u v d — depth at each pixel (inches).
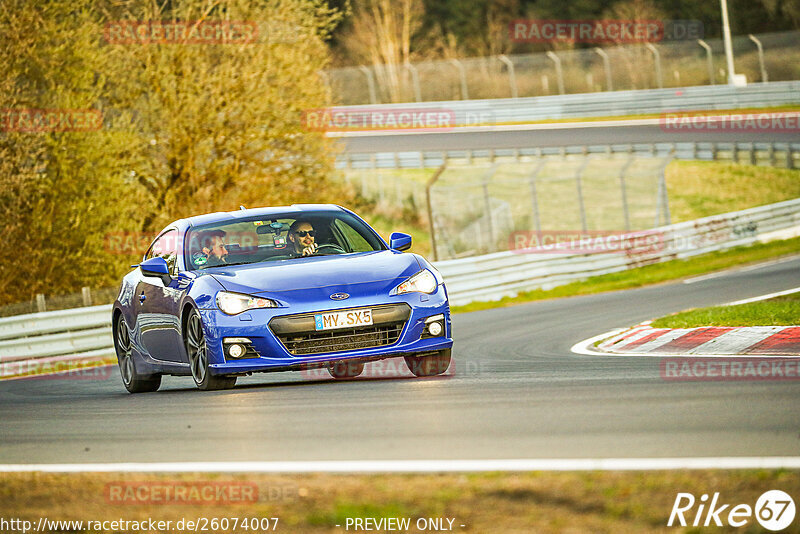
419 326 980.6
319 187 3444.9
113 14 3319.4
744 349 1184.2
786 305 1512.1
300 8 3368.6
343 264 1021.8
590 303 2269.9
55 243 3181.6
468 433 662.5
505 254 2856.8
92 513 538.9
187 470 609.3
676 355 1181.1
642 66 7027.6
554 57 6678.2
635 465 535.5
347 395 896.3
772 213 3737.7
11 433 851.4
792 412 678.5
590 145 5275.6
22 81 3088.1
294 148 3405.5
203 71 3243.1
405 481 539.2
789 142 5034.5
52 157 3142.2
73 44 3120.1
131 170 3388.3
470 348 1509.6
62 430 837.8
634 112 6127.0
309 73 3395.7
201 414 845.2
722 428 633.0
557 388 869.8
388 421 730.8
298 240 1095.6
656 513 467.8
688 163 5177.2
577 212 4790.8
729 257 3339.1
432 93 7401.6
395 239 1092.5
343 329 959.6
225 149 3368.6
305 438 687.1
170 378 1487.5
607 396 799.7
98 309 2197.3
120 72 3282.5
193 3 3255.4
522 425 681.6
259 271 1017.5
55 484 602.5
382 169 5442.9
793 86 5762.8
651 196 4891.7
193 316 1018.7
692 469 523.2
